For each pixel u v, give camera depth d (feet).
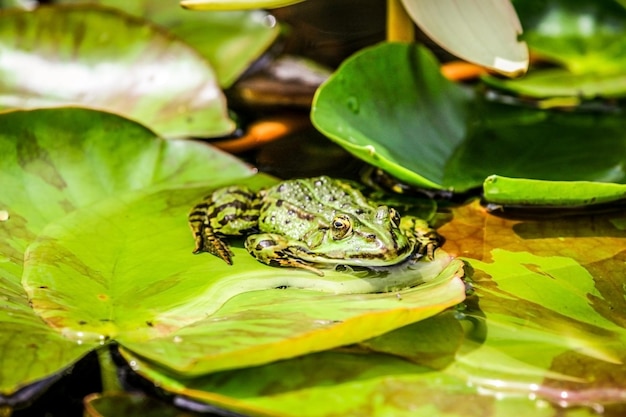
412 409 3.36
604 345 3.45
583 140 3.90
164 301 3.51
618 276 3.58
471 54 3.62
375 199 3.80
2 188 3.66
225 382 3.39
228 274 3.57
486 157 3.84
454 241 3.67
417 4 3.65
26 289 3.50
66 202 3.68
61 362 3.41
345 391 3.38
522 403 3.37
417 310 3.41
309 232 3.68
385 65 3.86
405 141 3.82
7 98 3.91
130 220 3.67
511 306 3.51
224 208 3.69
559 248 3.64
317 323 3.43
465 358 3.43
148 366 3.41
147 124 3.89
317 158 3.92
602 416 3.36
